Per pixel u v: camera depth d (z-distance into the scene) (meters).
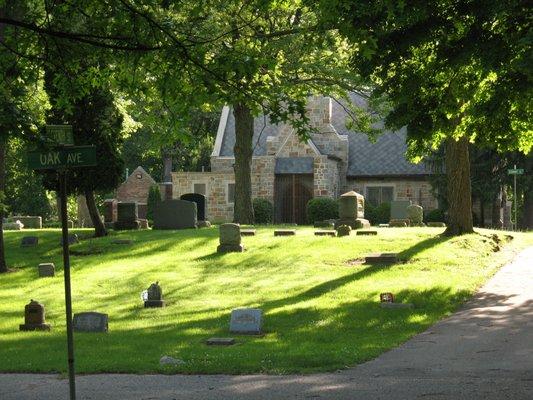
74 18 11.31
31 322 17.41
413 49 17.72
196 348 13.62
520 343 12.96
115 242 31.98
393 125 19.67
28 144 8.61
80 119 32.47
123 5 10.23
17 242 33.91
